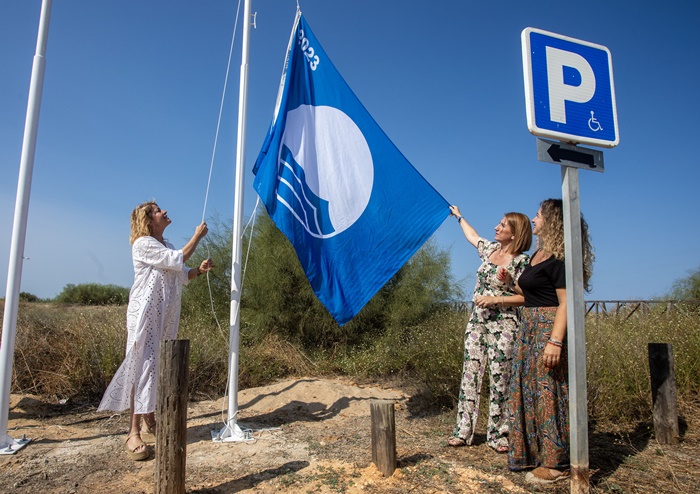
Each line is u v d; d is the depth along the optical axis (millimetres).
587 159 3197
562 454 3402
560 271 3396
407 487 3387
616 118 3262
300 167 4965
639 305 9953
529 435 3523
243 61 4891
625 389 5199
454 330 6793
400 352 7969
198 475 3629
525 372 3555
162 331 4223
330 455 4062
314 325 8664
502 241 4262
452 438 4344
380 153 5176
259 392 6301
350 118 5203
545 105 3045
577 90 3158
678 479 3531
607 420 4926
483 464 3836
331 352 8648
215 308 9430
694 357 5785
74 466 3816
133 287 4254
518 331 3699
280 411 5633
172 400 3166
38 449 4207
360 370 7836
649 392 5145
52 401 5828
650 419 4980
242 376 6988
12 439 4254
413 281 9359
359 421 5262
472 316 4434
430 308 9570
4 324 4262
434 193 5098
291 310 8758
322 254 4891
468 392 4336
